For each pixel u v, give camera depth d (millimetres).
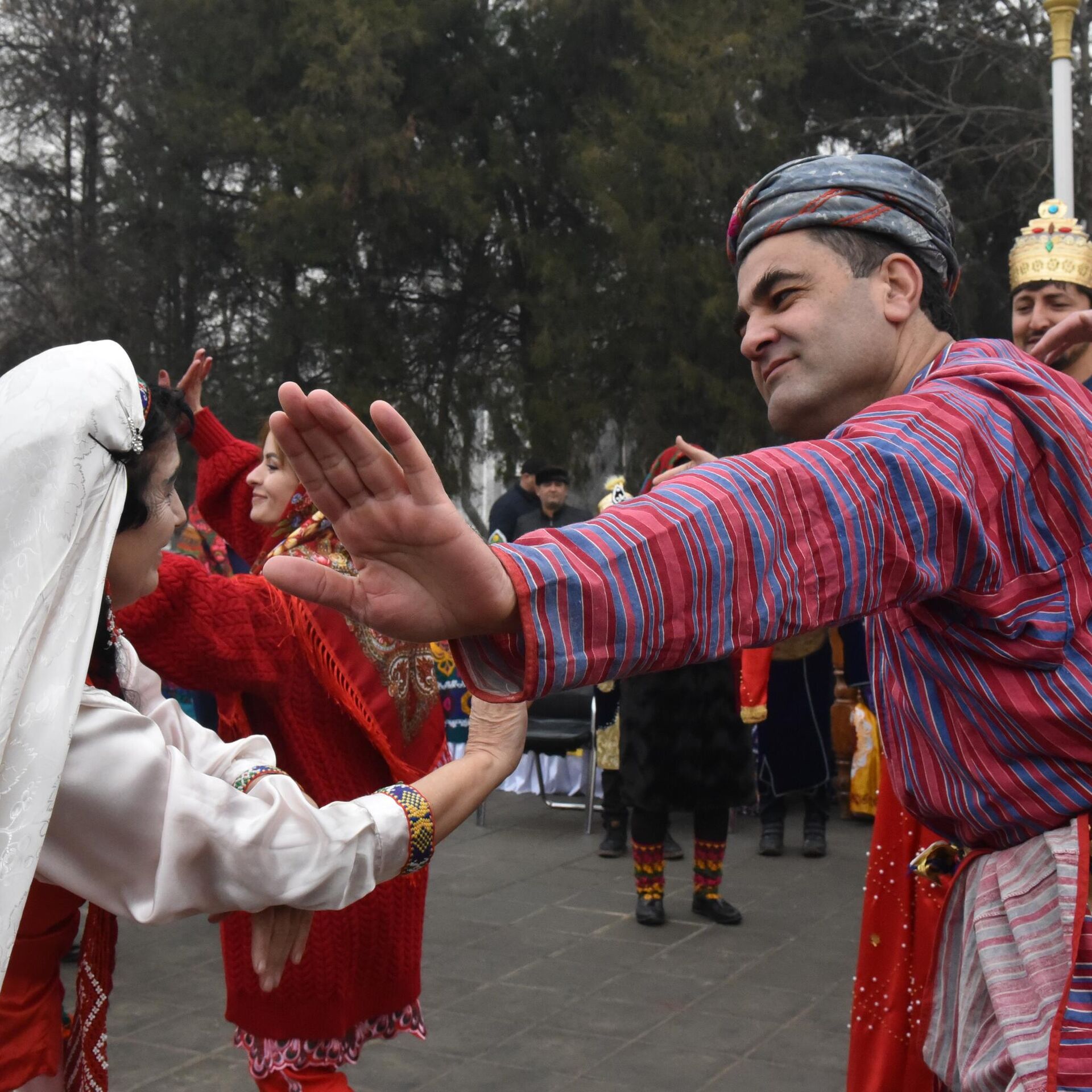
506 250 18562
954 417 1131
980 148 16984
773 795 6137
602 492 18766
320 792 2469
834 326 1361
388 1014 2559
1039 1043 1248
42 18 19938
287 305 18656
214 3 17984
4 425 1320
